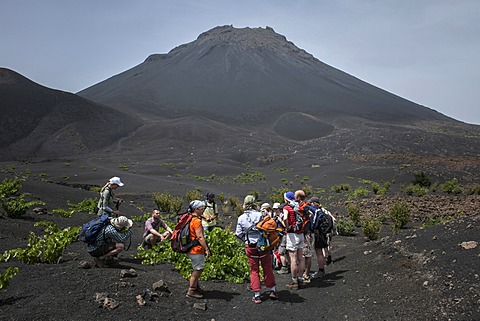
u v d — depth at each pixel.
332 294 6.57
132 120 134.75
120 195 30.33
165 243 9.20
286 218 7.23
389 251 7.95
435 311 5.03
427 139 105.75
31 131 116.38
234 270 7.78
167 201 21.42
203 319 5.45
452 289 5.41
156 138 111.12
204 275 7.48
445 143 102.62
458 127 159.12
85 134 113.81
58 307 5.05
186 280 7.24
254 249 6.32
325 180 47.16
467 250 6.47
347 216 20.44
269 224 6.29
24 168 62.47
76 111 130.25
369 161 62.12
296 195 7.98
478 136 131.12
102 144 108.50
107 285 6.04
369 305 5.78
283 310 5.96
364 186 40.28
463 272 5.75
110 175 53.53
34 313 4.80
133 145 106.12
